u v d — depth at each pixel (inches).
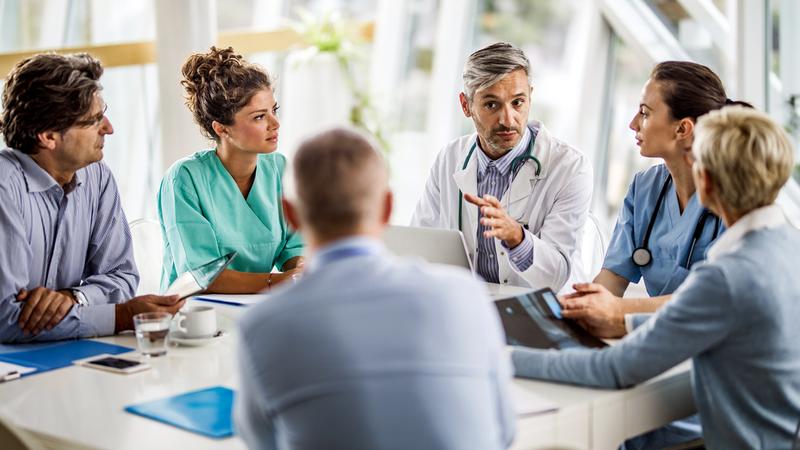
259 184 107.3
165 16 164.4
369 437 43.6
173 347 78.0
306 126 222.8
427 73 230.1
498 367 47.9
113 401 63.2
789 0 152.3
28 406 62.4
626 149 196.9
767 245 64.1
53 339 80.5
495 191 110.3
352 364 44.3
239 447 54.4
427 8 228.2
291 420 44.6
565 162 107.8
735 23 152.6
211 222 104.3
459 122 228.4
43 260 88.1
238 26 231.8
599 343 75.0
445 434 44.2
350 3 233.1
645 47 177.3
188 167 105.0
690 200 92.5
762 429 65.4
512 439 50.5
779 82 155.6
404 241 97.3
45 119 83.2
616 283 98.9
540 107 210.7
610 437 64.5
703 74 89.3
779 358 64.2
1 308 80.0
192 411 60.4
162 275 109.7
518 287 103.0
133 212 212.8
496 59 102.3
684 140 89.3
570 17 203.0
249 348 45.9
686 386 70.0
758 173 63.6
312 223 48.4
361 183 47.9
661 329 63.7
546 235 105.2
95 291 89.9
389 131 226.1
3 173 83.3
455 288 47.3
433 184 116.0
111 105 208.2
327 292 45.9
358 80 224.8
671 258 94.0
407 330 45.2
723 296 62.4
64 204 89.1
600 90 196.1
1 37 208.8
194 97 103.6
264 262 107.0
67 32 221.1
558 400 62.7
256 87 101.7
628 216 99.8
